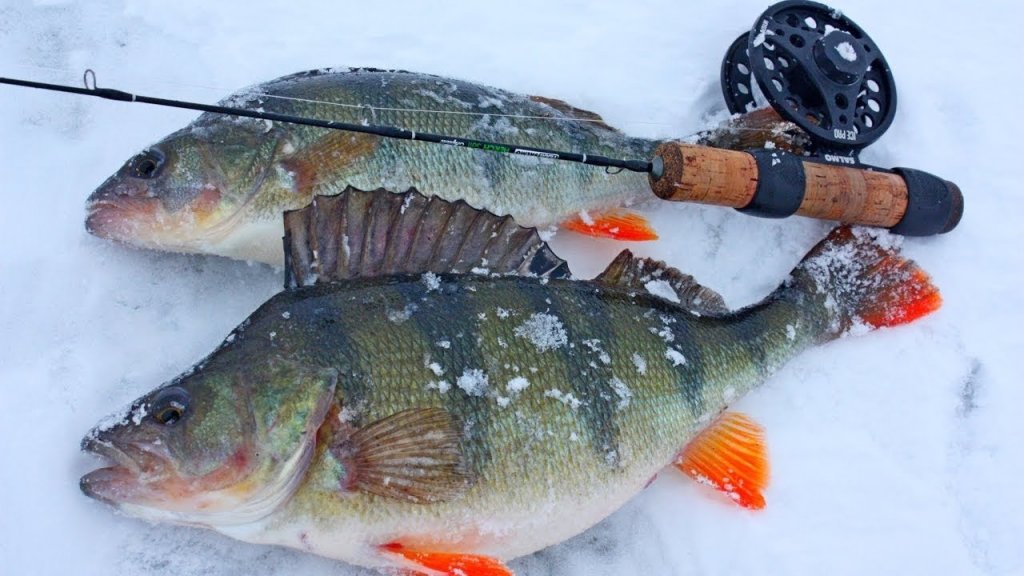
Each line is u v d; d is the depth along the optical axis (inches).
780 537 19.6
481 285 17.2
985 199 22.9
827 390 20.9
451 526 16.5
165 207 18.8
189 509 15.8
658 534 19.4
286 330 16.3
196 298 19.8
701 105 23.2
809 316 20.3
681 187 19.1
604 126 21.3
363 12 22.9
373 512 16.2
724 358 18.8
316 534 16.2
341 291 16.8
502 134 20.1
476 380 16.5
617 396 17.4
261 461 15.7
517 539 17.0
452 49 22.8
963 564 19.9
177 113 21.3
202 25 22.3
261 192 19.1
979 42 24.2
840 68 20.9
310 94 19.3
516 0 23.4
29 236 19.7
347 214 17.5
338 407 16.0
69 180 20.3
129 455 15.6
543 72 22.8
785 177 19.8
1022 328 21.9
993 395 21.3
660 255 21.9
